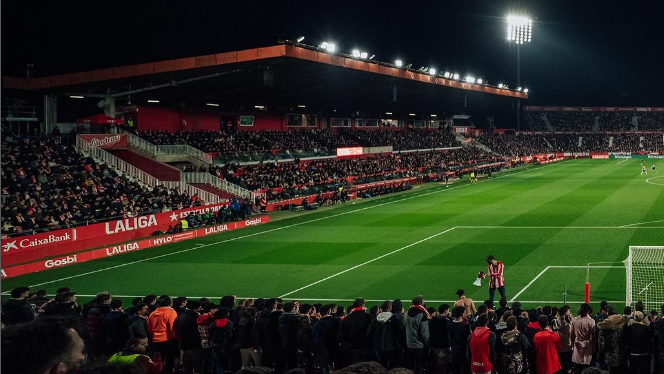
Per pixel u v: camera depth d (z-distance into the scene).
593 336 11.66
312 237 36.56
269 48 42.84
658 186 61.12
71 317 2.95
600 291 22.25
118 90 50.78
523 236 34.59
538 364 10.81
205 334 12.10
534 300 21.41
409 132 97.81
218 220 41.03
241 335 12.26
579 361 11.75
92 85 47.56
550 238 33.66
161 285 25.16
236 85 54.75
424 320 11.79
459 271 26.39
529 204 49.25
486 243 32.84
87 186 37.62
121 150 46.66
